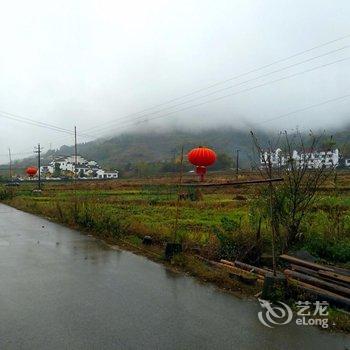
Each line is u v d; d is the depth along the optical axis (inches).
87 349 237.5
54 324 275.6
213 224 745.0
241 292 343.6
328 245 429.7
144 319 284.7
